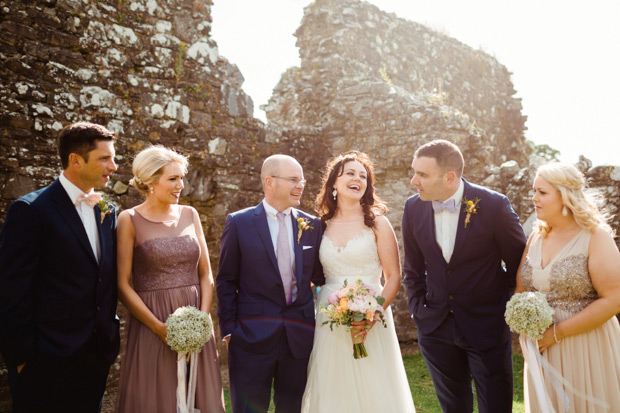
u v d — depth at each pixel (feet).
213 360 9.68
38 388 8.01
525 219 21.26
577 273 8.56
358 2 27.81
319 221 10.85
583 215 8.58
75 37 17.03
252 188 22.57
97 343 8.65
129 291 9.23
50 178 16.19
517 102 35.78
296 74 28.60
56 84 16.51
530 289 9.23
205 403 9.34
